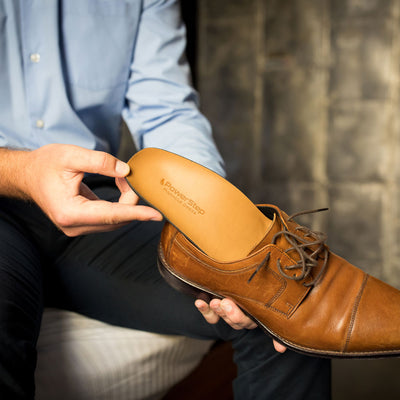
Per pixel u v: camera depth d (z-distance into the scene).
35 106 0.91
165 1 1.03
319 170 2.69
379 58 2.49
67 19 0.94
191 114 1.00
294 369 0.79
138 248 0.89
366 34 2.50
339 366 1.80
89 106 0.99
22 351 0.57
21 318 0.61
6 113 0.91
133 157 0.73
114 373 0.86
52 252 0.87
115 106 1.04
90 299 0.88
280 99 2.71
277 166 2.76
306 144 2.69
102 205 0.63
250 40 2.73
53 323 0.87
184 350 1.02
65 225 0.66
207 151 0.91
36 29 0.89
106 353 0.86
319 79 2.62
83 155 0.63
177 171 0.75
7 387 0.53
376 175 2.57
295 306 0.69
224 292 0.72
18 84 0.90
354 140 2.59
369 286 0.70
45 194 0.65
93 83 0.98
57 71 0.91
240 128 2.81
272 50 2.69
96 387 0.84
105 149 1.04
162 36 1.02
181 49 1.07
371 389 1.60
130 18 0.99
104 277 0.85
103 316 0.89
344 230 2.67
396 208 2.56
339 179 2.65
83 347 0.85
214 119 2.86
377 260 2.62
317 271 0.71
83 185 0.73
